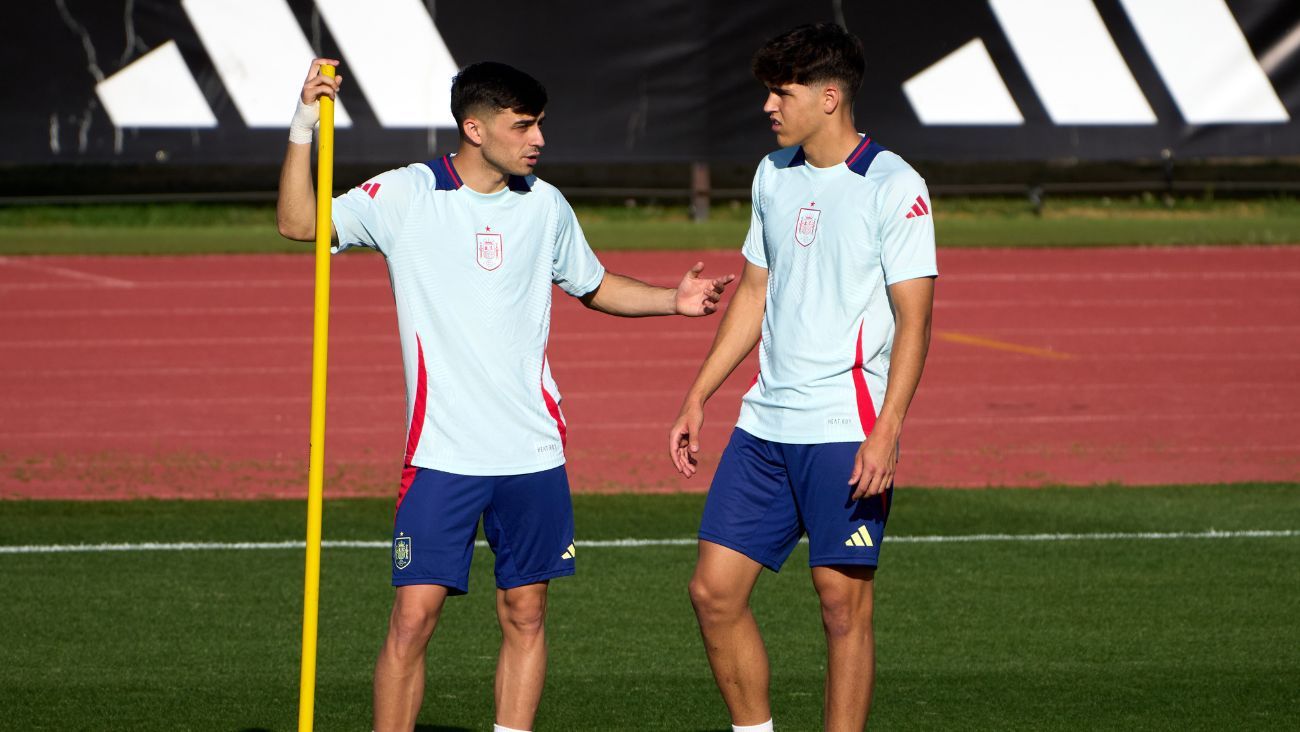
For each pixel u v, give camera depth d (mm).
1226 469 33625
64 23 66438
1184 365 46062
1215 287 59188
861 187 14852
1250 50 69375
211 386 42906
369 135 68500
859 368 14977
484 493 14477
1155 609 22359
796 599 23062
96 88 66875
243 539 26453
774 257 15477
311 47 67812
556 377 44406
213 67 67500
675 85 69312
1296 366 45938
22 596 22688
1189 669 19438
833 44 14867
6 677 18812
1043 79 69562
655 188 83125
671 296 15789
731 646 15469
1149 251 67438
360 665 19531
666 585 23578
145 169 83562
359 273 62906
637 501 30094
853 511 14859
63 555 25219
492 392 14438
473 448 14383
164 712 17500
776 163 15758
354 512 28938
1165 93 69625
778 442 15148
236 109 67750
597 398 41688
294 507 29312
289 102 68062
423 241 14352
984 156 69875
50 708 17578
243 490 31062
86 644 20312
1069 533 27234
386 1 67938
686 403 16062
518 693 15000
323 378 13789
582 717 17516
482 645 20625
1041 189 78875
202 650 20094
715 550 15352
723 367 16141
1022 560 25281
